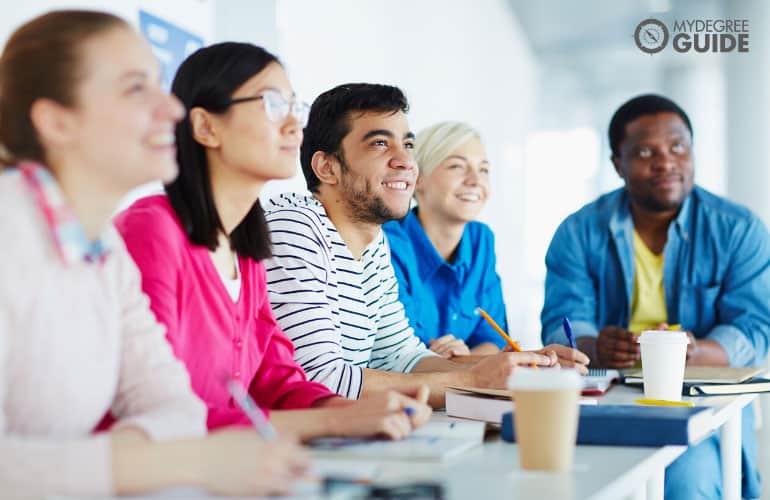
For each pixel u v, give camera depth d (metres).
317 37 3.40
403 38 4.45
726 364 2.52
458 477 0.91
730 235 2.70
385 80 4.20
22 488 0.77
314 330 1.66
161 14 2.32
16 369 0.89
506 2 6.38
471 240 2.72
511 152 6.77
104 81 0.92
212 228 1.32
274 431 1.09
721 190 6.64
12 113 0.92
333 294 1.82
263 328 1.47
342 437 1.13
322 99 1.99
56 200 0.89
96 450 0.78
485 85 6.05
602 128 8.43
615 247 2.76
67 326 0.91
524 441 0.95
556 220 7.91
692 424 1.13
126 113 0.92
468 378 1.58
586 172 8.40
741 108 5.97
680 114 2.76
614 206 2.80
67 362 0.91
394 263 2.42
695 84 7.24
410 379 1.61
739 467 1.91
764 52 5.90
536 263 7.51
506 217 6.62
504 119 6.57
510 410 1.27
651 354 1.59
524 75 7.19
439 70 5.05
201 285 1.32
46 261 0.88
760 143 5.92
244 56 1.34
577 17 6.62
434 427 1.22
